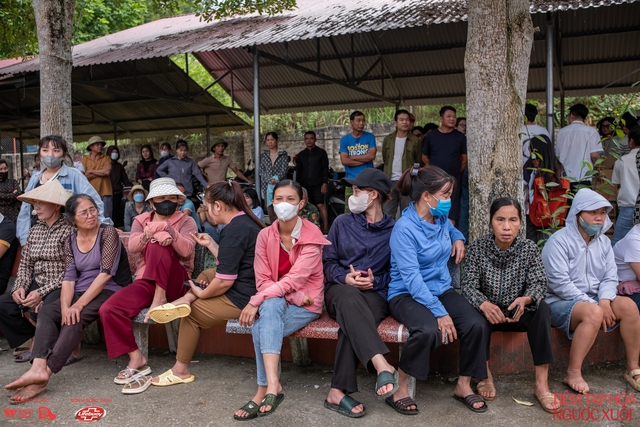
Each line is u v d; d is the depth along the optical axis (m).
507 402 3.76
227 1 8.06
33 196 4.49
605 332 4.33
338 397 3.71
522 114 4.67
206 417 3.64
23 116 13.12
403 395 3.70
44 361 4.02
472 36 4.63
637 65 10.42
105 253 4.41
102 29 17.16
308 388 4.09
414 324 3.62
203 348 4.88
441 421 3.53
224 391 4.05
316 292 3.96
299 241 3.87
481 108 4.61
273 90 13.17
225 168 10.55
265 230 3.99
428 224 3.81
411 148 7.66
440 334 3.59
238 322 4.04
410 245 3.79
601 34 9.43
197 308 4.06
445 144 7.27
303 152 9.55
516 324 3.87
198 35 9.88
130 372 4.23
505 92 4.59
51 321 4.16
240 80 13.06
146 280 4.38
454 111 7.25
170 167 9.60
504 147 4.59
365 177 4.03
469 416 3.59
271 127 16.34
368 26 7.45
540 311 3.75
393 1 9.41
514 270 3.87
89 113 14.48
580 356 3.87
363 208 4.04
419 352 3.58
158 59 11.73
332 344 4.54
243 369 4.48
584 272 4.11
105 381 4.29
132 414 3.70
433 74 11.77
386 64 11.62
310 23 8.62
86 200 4.35
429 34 10.48
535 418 3.53
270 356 3.61
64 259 4.57
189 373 4.29
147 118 14.69
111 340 4.18
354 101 13.23
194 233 4.65
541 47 10.04
